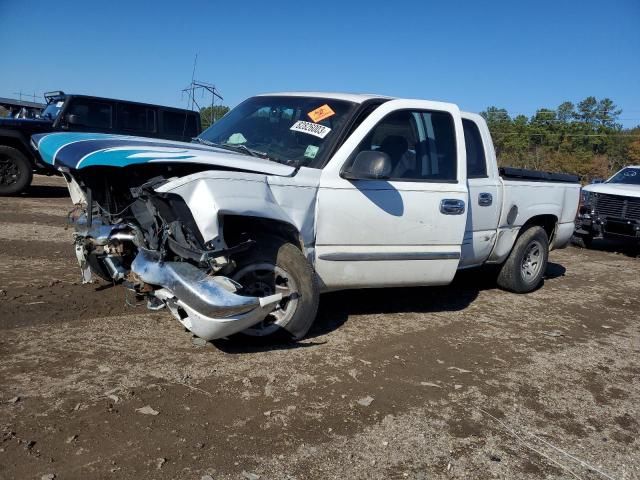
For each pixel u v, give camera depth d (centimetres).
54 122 1298
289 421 349
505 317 612
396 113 512
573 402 419
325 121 502
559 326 600
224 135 548
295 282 442
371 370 434
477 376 446
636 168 1333
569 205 754
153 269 395
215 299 376
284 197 438
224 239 428
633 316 673
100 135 484
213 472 293
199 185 391
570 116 7331
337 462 313
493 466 326
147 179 437
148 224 420
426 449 336
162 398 359
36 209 1110
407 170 512
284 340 457
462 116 614
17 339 431
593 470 332
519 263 699
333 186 464
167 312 514
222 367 411
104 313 501
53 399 345
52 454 292
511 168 675
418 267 521
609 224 1174
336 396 387
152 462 295
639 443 368
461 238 538
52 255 710
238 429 334
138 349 430
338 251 478
